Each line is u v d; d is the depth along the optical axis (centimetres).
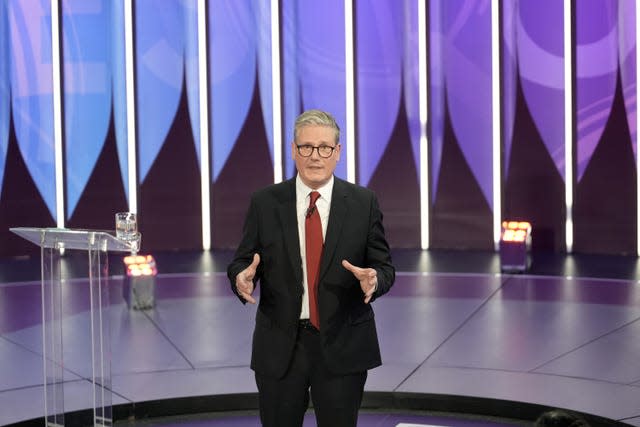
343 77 1120
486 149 1099
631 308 741
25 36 1081
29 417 470
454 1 1087
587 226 1066
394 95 1116
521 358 585
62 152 1110
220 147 1141
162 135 1129
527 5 1060
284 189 326
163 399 502
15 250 1098
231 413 512
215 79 1130
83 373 424
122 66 1111
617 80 1033
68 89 1102
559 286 851
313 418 502
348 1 1109
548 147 1072
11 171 1088
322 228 318
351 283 317
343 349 315
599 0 1028
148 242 1136
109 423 348
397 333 663
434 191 1123
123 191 1124
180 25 1116
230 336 657
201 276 934
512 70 1076
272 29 1121
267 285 321
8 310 775
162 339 648
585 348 609
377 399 513
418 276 915
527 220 1090
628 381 526
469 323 693
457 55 1095
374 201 329
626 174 1041
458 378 536
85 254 366
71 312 466
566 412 469
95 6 1096
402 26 1103
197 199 1146
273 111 1134
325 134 307
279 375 315
